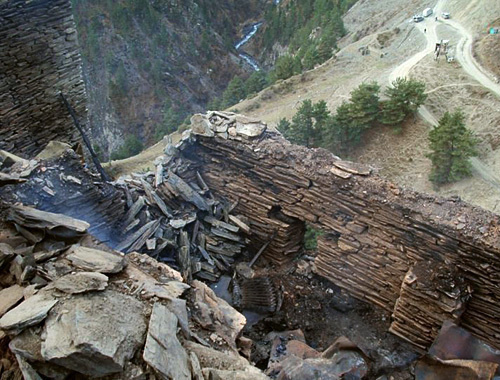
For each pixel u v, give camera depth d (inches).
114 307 229.5
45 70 562.9
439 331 374.9
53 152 420.8
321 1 3740.2
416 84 1659.7
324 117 1716.3
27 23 514.9
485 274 376.5
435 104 1795.0
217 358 237.1
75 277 242.2
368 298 465.4
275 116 2108.8
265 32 4466.0
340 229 457.1
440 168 1525.6
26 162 387.2
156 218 488.7
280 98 2299.5
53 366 203.8
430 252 401.7
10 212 306.7
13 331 210.8
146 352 205.5
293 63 2603.3
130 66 3599.9
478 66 1897.1
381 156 1708.9
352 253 457.1
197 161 549.3
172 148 533.3
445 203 400.8
